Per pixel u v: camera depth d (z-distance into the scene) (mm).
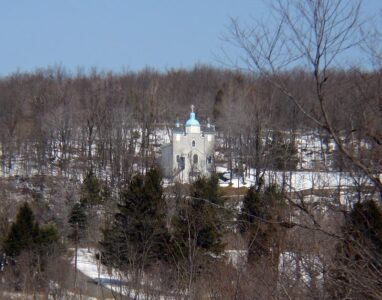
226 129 132375
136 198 63375
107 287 50312
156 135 164000
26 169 136750
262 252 30094
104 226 79250
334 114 17500
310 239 23906
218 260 38344
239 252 34188
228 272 33469
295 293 25281
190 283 34219
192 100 187000
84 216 86250
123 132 147000
